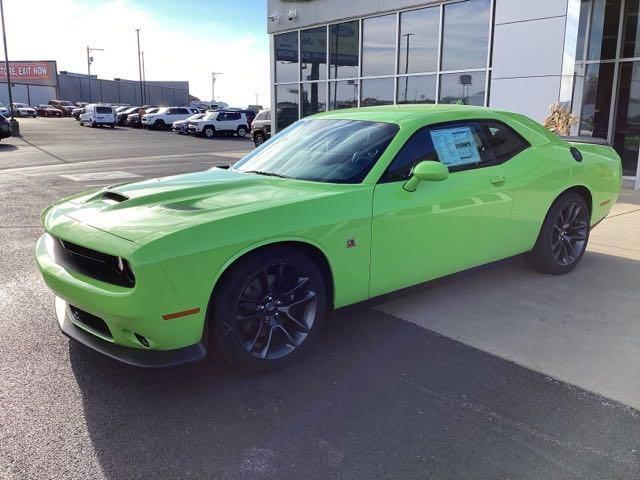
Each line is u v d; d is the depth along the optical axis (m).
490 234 4.26
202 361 3.40
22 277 5.03
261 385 3.13
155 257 2.69
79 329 3.25
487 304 4.33
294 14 16.33
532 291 4.62
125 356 2.92
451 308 4.26
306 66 16.58
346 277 3.45
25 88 79.88
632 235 6.48
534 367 3.33
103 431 2.69
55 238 3.28
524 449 2.54
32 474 2.38
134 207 3.26
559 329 3.87
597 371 3.28
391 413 2.84
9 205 8.67
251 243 2.96
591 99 11.38
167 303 2.74
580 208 5.03
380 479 2.35
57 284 3.12
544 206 4.65
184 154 20.38
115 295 2.77
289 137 4.50
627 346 3.61
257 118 24.38
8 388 3.07
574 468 2.41
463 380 3.18
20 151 20.66
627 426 2.72
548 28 10.28
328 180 3.65
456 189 3.93
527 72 10.73
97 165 15.66
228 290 2.95
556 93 10.34
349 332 3.82
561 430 2.69
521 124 4.66
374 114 4.25
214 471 2.41
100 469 2.42
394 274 3.70
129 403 2.94
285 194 3.39
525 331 3.84
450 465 2.44
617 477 2.35
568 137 7.39
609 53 11.27
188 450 2.55
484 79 11.76
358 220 3.40
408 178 3.72
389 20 13.75
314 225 3.21
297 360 3.38
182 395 3.02
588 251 5.85
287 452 2.54
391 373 3.26
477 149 4.22
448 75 12.51
